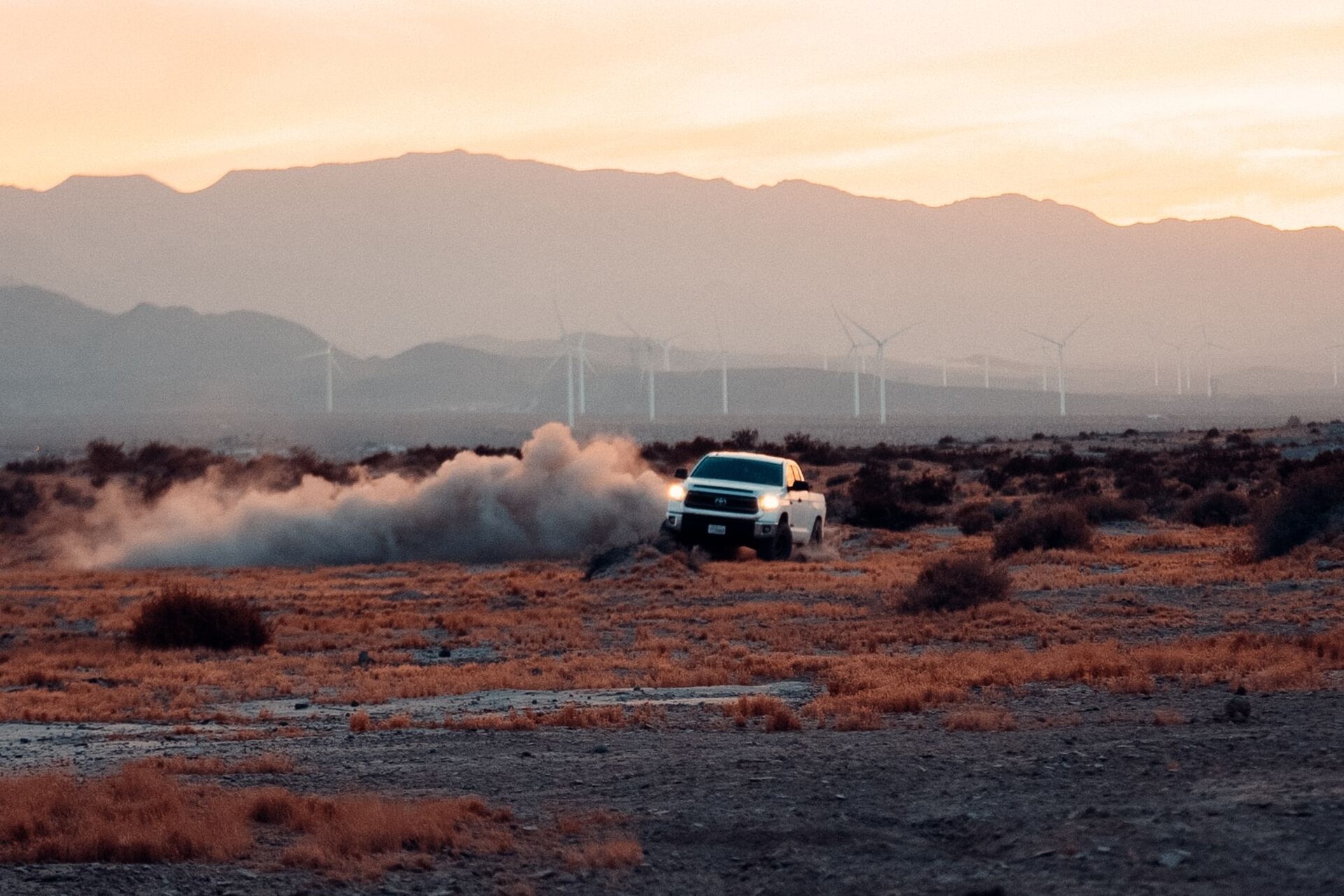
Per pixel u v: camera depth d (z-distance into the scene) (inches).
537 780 634.8
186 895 457.7
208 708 932.0
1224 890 384.5
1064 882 409.7
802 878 449.4
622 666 1065.5
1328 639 989.2
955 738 693.3
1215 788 506.6
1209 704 766.5
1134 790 518.0
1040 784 549.0
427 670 1085.8
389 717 869.2
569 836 521.3
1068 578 1576.0
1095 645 1035.3
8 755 749.9
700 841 505.4
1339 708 711.7
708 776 616.4
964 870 439.2
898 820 513.7
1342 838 415.8
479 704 915.4
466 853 506.6
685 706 861.8
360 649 1253.7
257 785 639.1
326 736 792.3
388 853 503.8
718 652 1128.2
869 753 652.1
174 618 1286.9
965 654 1029.8
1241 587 1435.8
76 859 511.8
